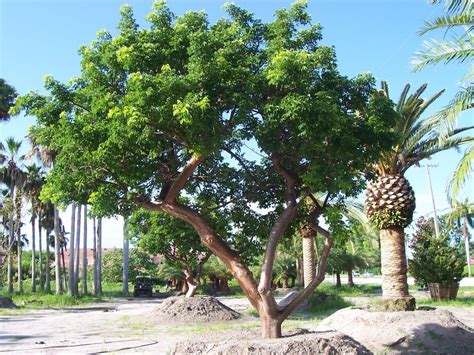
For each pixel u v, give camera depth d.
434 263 27.33
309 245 23.80
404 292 15.29
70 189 8.96
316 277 9.58
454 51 10.73
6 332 17.08
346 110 9.20
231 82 8.29
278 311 9.49
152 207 9.48
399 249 15.58
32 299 36.12
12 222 44.53
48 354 12.07
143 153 8.62
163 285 56.81
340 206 9.62
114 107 7.64
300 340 8.82
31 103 9.02
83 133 8.15
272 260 9.43
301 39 8.89
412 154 16.06
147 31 8.64
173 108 7.27
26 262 75.75
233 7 9.36
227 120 8.57
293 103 7.53
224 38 8.59
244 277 9.47
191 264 22.38
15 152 44.16
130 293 49.34
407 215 15.59
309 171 8.81
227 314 19.81
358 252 47.66
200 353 8.95
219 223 11.15
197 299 20.47
